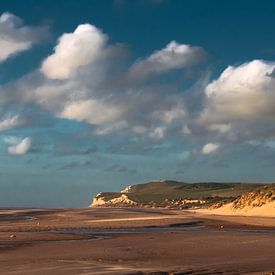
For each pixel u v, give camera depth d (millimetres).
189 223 88500
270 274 26984
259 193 135625
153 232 66875
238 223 89375
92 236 59188
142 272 28859
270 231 69062
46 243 49844
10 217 130625
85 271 29109
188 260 35188
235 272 29188
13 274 28406
